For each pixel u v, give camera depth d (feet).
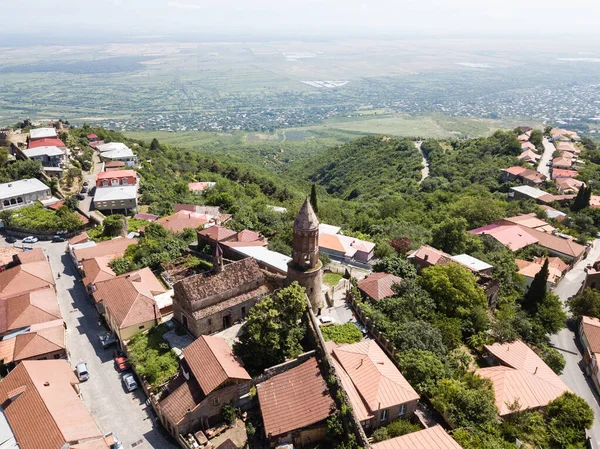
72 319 259.80
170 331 231.91
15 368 200.54
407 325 221.66
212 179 630.33
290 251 312.71
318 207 452.76
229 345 214.48
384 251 338.54
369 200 575.38
